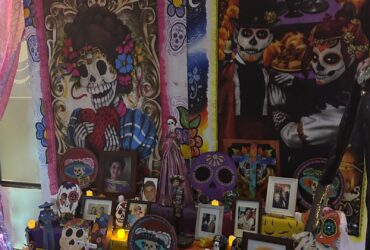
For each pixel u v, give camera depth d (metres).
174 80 2.10
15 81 2.58
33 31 2.37
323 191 1.58
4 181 2.71
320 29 1.78
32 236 2.12
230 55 1.96
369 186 1.49
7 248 2.43
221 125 2.03
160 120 2.16
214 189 1.97
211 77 2.01
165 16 2.07
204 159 2.00
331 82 1.79
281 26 1.85
